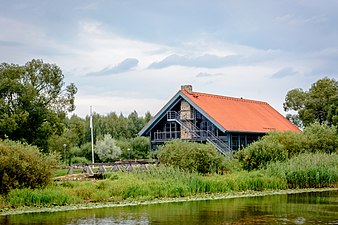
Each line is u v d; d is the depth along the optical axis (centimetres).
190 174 3091
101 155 7775
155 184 2814
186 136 5391
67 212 2234
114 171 3788
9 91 5538
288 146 4212
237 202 2566
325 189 3219
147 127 5516
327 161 3528
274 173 3316
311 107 6631
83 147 8119
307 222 1928
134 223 1941
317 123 4578
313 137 4353
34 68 5891
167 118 5428
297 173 3272
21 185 2536
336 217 2053
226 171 3606
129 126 11206
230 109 5647
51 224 1920
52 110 5900
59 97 6012
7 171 2508
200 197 2762
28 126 5716
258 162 3747
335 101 6391
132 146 8244
